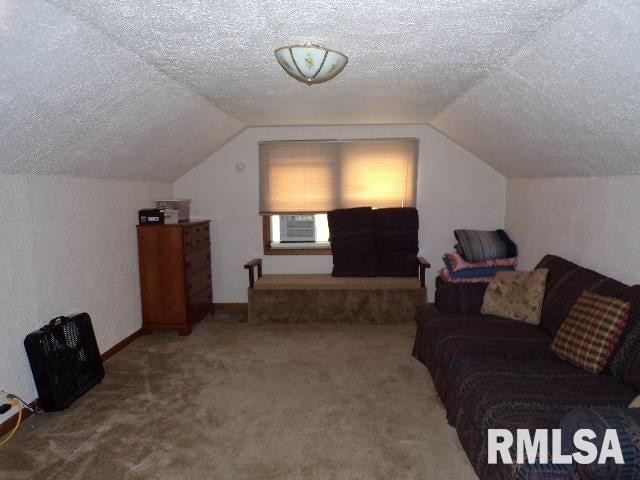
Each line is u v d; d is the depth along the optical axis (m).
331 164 4.30
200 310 4.07
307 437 2.16
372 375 2.88
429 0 1.49
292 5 1.54
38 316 2.52
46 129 2.12
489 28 1.71
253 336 3.69
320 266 4.46
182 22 1.67
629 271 2.36
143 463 1.96
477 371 2.01
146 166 3.52
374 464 1.94
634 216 2.31
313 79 1.88
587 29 1.50
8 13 1.38
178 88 2.56
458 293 2.98
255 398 2.57
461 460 1.97
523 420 1.56
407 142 4.24
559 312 2.44
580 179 2.86
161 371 2.98
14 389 2.32
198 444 2.11
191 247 3.84
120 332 3.43
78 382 2.58
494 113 2.77
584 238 2.81
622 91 1.70
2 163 2.17
